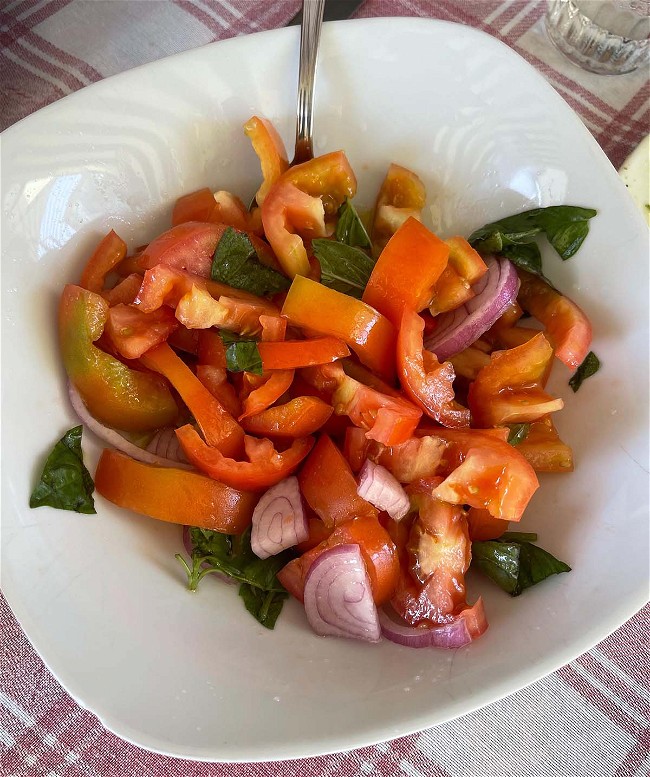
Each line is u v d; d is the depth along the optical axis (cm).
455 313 30
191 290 26
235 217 30
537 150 30
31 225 27
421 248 27
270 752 23
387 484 26
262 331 28
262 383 28
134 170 29
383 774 29
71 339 26
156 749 23
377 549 26
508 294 29
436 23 29
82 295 26
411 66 30
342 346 27
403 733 23
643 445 27
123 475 26
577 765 29
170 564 27
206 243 28
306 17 28
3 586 24
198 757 23
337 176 30
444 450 27
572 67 38
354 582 25
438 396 27
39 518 25
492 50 29
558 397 30
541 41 38
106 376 26
